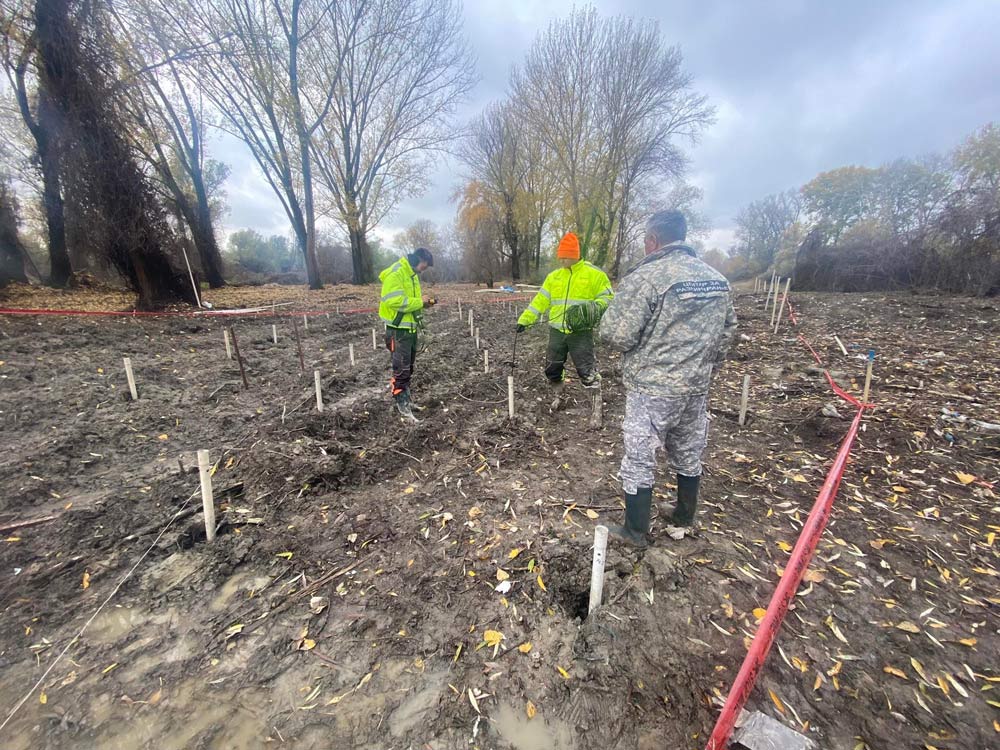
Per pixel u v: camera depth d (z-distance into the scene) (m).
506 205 32.06
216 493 3.12
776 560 2.55
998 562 2.46
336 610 2.27
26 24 8.47
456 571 2.53
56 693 1.85
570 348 5.05
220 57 14.49
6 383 4.96
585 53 20.92
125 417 4.33
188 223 18.06
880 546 2.63
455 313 13.55
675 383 2.33
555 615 2.22
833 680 1.85
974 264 12.67
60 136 8.66
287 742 1.68
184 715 1.77
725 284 2.38
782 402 4.97
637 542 2.62
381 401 4.97
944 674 1.86
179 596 2.35
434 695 1.85
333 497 3.23
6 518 2.87
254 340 8.27
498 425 4.43
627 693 1.82
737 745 1.62
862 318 10.34
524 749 1.65
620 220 27.50
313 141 18.75
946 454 3.55
